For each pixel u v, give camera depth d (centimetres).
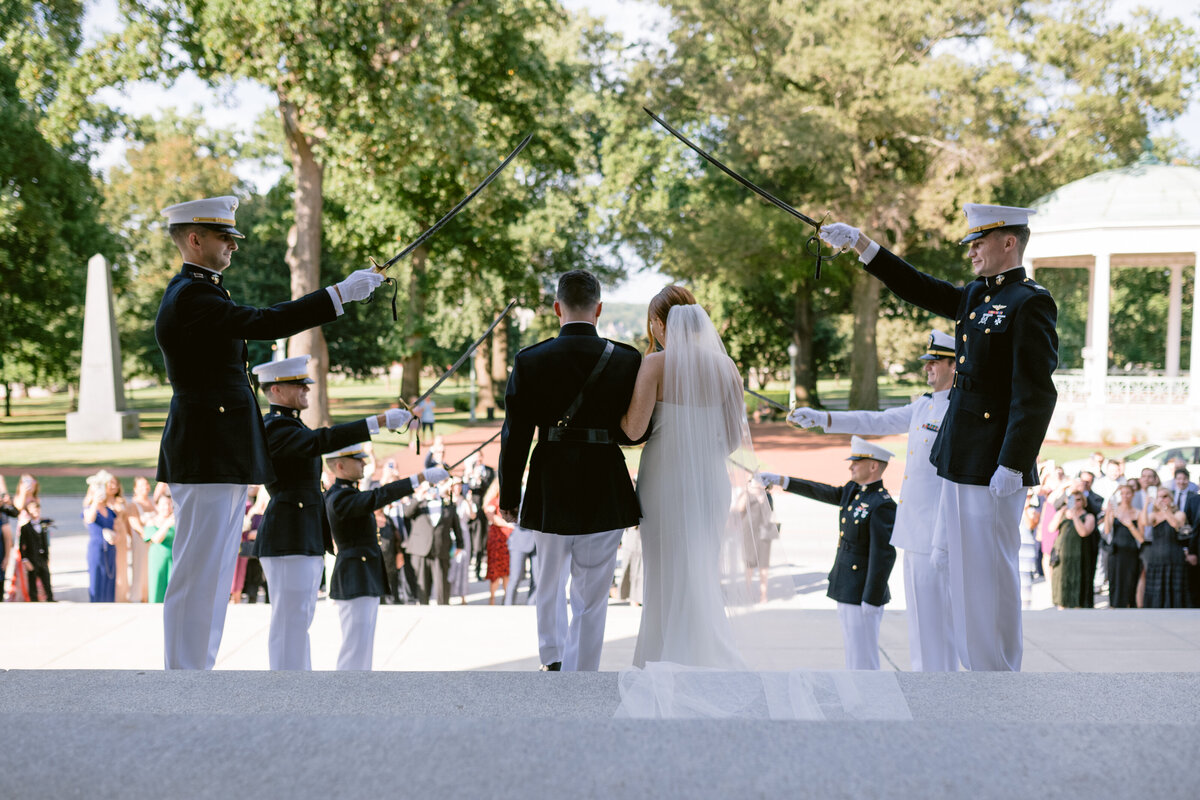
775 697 272
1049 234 3256
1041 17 3319
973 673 290
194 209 409
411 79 2194
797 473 2584
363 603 619
